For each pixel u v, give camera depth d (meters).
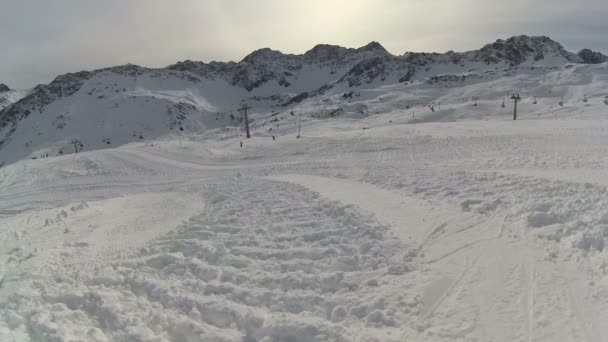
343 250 8.96
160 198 19.11
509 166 17.14
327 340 5.72
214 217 12.84
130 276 7.98
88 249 10.05
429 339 5.59
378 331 5.91
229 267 8.42
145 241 10.70
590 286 6.30
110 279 7.85
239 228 11.23
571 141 25.12
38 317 6.06
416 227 9.83
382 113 144.12
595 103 86.31
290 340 5.87
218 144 49.75
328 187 16.09
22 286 7.24
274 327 6.03
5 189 31.55
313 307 6.70
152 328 6.20
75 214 15.09
